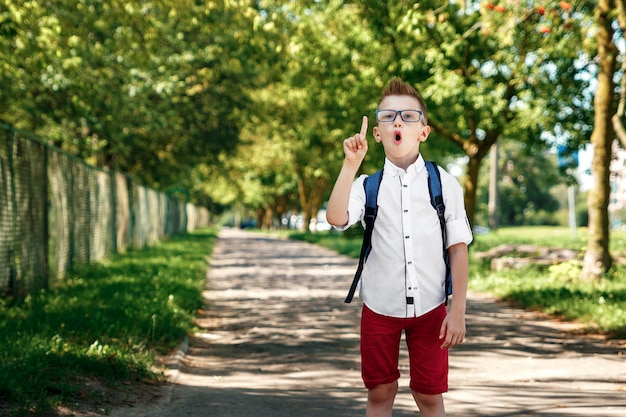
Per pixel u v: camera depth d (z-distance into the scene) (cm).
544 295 1295
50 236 1387
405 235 361
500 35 1238
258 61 1811
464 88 1856
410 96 361
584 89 1975
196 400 639
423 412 384
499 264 1828
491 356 846
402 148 358
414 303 362
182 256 2495
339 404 628
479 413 590
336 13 1948
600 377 732
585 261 1545
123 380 671
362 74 1983
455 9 1838
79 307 1022
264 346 928
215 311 1269
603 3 1405
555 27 1291
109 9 1352
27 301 1086
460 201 365
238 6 1345
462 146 2238
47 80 1895
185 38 2520
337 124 2402
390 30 1858
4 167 1062
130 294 1214
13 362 625
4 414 510
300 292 1573
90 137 2889
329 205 339
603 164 1527
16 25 1188
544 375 744
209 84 2716
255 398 650
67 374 637
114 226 2372
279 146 4859
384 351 373
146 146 3197
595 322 1052
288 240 5128
